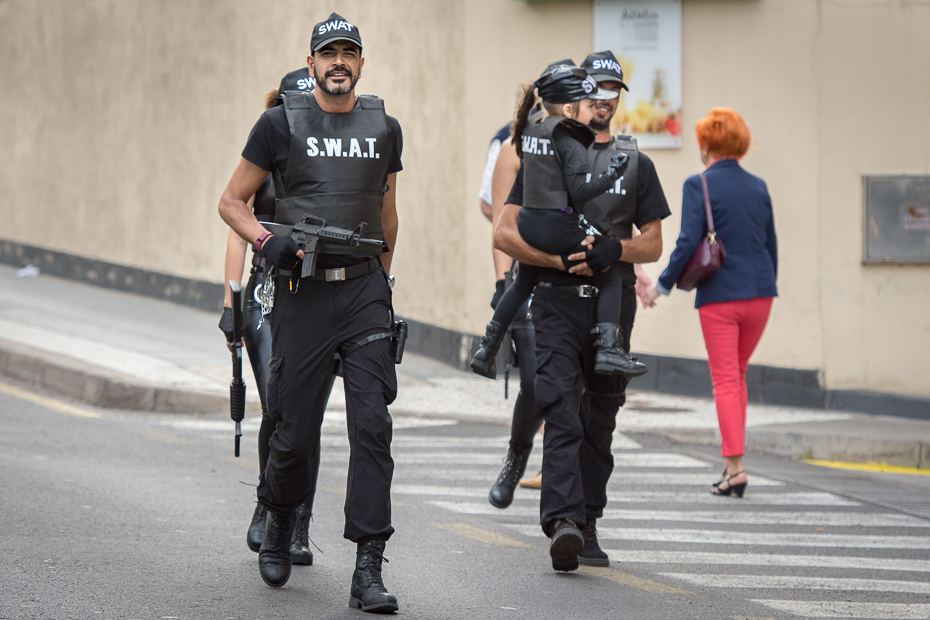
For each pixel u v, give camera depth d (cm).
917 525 1195
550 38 2006
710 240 1265
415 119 2228
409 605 841
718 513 1228
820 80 1888
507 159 1130
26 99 3222
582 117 949
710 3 1927
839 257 1888
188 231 2719
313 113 827
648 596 895
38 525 1021
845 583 960
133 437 1530
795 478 1450
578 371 945
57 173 3127
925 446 1602
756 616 854
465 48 2077
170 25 2780
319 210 816
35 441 1459
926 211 1867
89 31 3019
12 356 2027
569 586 914
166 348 2155
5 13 3269
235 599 826
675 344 1967
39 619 755
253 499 1191
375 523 805
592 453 980
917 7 1859
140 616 773
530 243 936
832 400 1889
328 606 819
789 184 1903
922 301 1872
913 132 1870
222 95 2630
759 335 1313
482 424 1730
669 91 1947
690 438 1653
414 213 2252
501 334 1007
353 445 809
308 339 814
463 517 1165
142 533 1017
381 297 828
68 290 2905
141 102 2861
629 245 945
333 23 822
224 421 1697
